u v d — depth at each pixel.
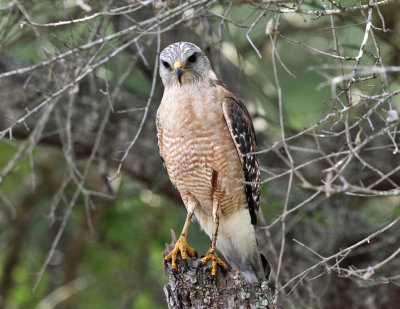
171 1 9.02
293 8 7.29
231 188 9.51
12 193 14.87
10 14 9.12
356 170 11.67
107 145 12.52
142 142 12.63
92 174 14.03
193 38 12.02
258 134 12.71
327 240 12.36
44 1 10.46
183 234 8.98
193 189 9.68
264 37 12.84
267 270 9.92
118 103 12.30
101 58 10.30
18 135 12.21
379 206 13.35
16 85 11.73
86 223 14.45
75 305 14.63
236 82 12.81
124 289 14.62
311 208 11.77
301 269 12.10
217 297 8.06
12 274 15.04
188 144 9.23
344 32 11.68
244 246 9.91
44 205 14.89
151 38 10.38
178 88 9.31
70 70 9.91
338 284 12.30
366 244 12.35
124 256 14.98
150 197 14.09
